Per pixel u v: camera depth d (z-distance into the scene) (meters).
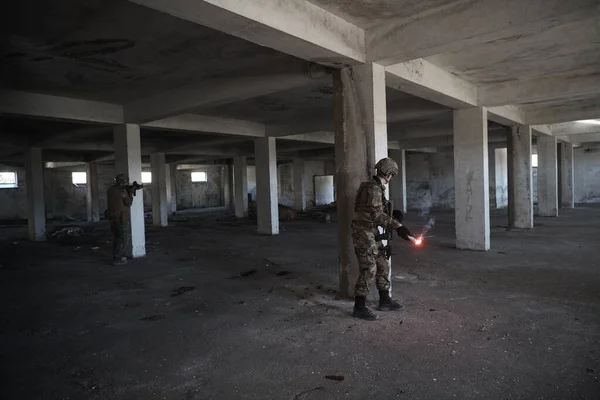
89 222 17.61
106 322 4.44
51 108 7.29
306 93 7.36
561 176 17.17
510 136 11.08
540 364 3.11
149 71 5.86
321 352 3.46
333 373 3.08
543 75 6.77
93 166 17.70
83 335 4.06
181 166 24.48
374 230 4.35
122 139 8.35
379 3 4.00
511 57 5.71
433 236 10.23
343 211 5.02
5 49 4.83
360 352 3.43
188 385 2.98
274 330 4.01
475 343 3.54
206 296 5.33
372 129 4.75
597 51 5.43
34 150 11.99
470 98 7.38
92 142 12.69
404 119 9.38
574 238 9.16
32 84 6.50
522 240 9.03
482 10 3.89
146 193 24.00
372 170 4.77
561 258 7.00
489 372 3.01
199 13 3.25
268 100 7.97
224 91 6.33
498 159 19.48
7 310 4.95
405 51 4.42
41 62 5.34
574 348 3.38
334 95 5.04
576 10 3.41
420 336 3.73
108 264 7.84
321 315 4.41
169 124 8.96
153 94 7.43
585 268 6.21
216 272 6.79
